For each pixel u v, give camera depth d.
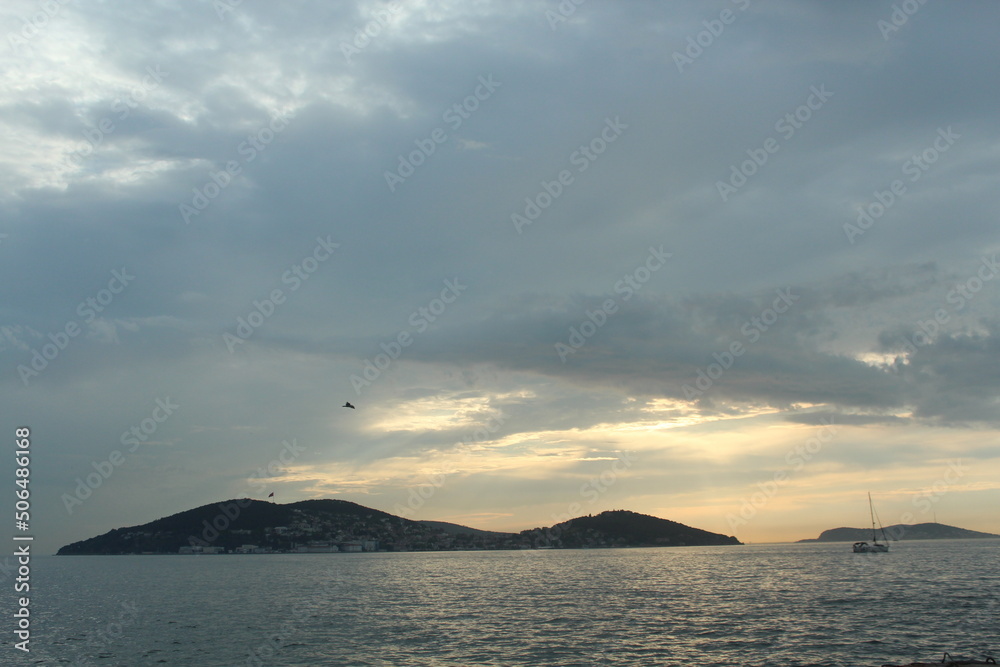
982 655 48.91
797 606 80.69
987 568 155.38
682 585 118.62
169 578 172.50
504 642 58.03
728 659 49.56
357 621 73.81
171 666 50.19
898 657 49.16
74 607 94.62
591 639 58.84
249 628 69.56
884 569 157.25
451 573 175.88
